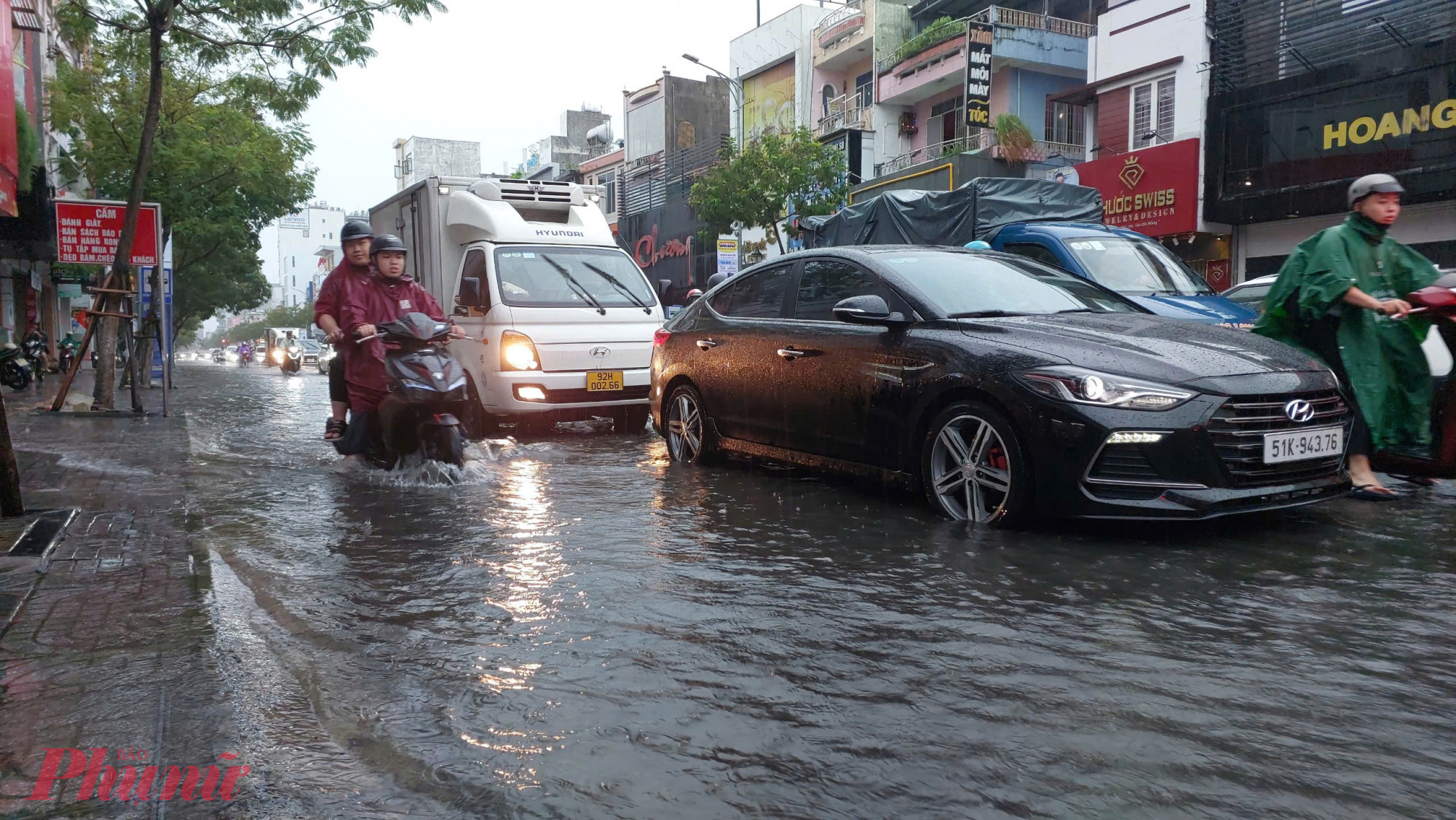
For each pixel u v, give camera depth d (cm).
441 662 297
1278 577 387
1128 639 314
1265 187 1880
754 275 682
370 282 729
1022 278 589
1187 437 427
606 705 262
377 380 721
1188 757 228
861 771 222
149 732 242
